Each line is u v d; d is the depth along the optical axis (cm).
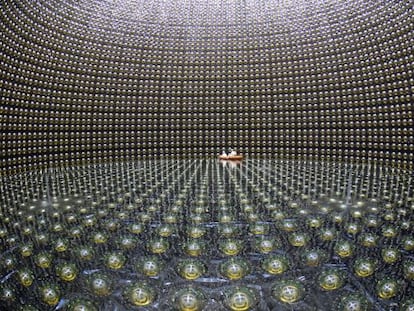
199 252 691
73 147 1744
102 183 1266
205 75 1920
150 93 1883
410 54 1528
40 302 574
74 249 717
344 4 1870
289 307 551
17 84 1588
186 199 1015
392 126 1571
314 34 1884
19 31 1627
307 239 729
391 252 666
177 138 1864
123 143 1834
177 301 562
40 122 1656
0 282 623
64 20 1845
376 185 1158
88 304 562
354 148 1664
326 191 1079
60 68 1756
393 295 565
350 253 676
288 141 1795
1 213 947
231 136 1858
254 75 1889
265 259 662
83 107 1781
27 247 723
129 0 2089
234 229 781
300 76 1822
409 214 862
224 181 1236
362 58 1684
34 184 1298
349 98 1688
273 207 922
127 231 793
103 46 1902
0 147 1523
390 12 1647
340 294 572
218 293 584
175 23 2059
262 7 2089
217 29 2053
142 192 1109
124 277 630
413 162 1510
